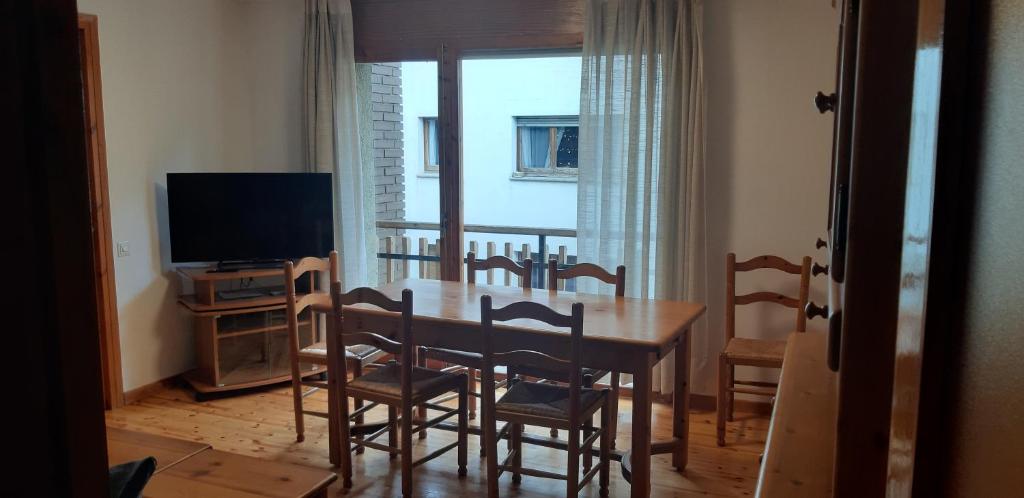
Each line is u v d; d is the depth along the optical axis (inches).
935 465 17.4
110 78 163.8
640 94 161.3
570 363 109.9
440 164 186.7
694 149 157.3
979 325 15.0
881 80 32.6
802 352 85.7
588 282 169.8
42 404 19.6
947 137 16.5
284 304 179.5
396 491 128.3
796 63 153.3
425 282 155.9
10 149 18.4
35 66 19.1
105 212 164.2
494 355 114.8
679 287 163.0
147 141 174.2
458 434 140.8
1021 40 12.9
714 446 146.5
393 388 126.4
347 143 188.7
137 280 173.6
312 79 186.7
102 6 161.0
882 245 33.8
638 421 113.5
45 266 19.5
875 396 35.0
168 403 172.9
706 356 166.1
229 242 179.0
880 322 34.4
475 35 179.3
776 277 159.9
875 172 33.4
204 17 188.7
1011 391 13.1
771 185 158.1
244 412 167.5
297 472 70.0
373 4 187.3
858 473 35.7
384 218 200.2
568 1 170.1
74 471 20.8
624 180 166.1
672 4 157.4
